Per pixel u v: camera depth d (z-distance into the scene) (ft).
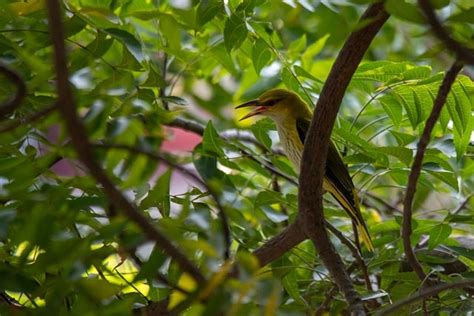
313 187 24.50
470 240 32.14
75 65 25.80
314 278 30.63
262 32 31.37
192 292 16.19
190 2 29.63
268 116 36.76
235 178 33.14
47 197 19.54
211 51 35.35
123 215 16.85
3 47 24.80
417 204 37.32
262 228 32.30
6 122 21.09
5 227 19.27
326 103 22.95
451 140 29.66
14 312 20.39
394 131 31.04
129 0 32.35
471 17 17.12
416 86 27.43
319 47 39.96
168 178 18.84
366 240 30.14
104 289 18.42
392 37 47.47
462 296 25.99
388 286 28.91
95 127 18.74
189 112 40.68
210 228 18.97
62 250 17.74
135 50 26.27
